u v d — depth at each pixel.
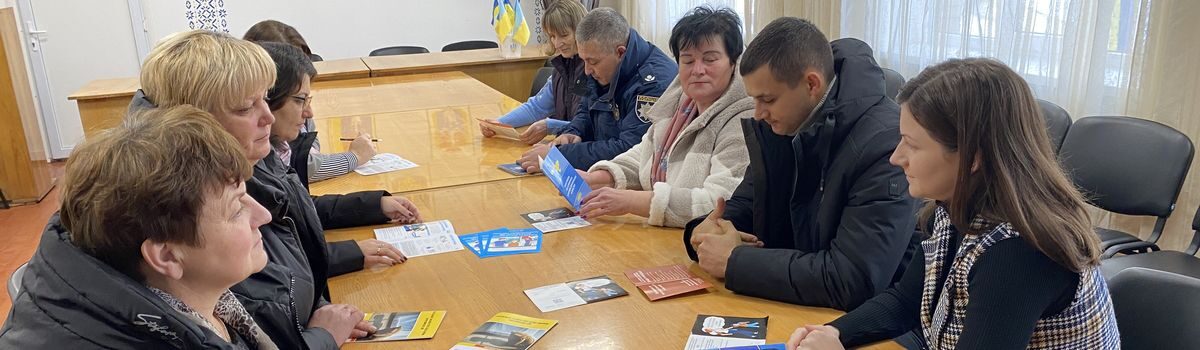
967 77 1.10
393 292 1.71
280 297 1.40
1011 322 1.08
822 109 1.64
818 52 1.60
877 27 3.98
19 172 5.05
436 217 2.22
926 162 1.15
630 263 1.84
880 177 1.54
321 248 1.67
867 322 1.42
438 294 1.70
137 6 6.32
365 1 6.92
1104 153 2.63
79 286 0.93
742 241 1.80
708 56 2.09
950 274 1.19
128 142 0.96
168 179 0.94
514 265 1.84
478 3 7.20
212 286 1.06
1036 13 3.21
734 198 2.00
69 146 6.39
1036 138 1.09
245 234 1.06
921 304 1.36
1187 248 2.57
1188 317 1.31
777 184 1.80
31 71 6.11
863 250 1.54
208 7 6.52
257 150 1.50
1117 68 2.93
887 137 1.56
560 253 1.91
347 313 1.53
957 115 1.09
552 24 3.47
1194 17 2.57
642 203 2.09
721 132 2.15
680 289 1.67
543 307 1.60
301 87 1.84
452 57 5.34
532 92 4.86
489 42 6.29
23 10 5.99
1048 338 1.13
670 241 1.99
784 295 1.60
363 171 2.73
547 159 2.32
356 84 4.66
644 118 2.77
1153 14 2.69
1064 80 3.13
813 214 1.76
